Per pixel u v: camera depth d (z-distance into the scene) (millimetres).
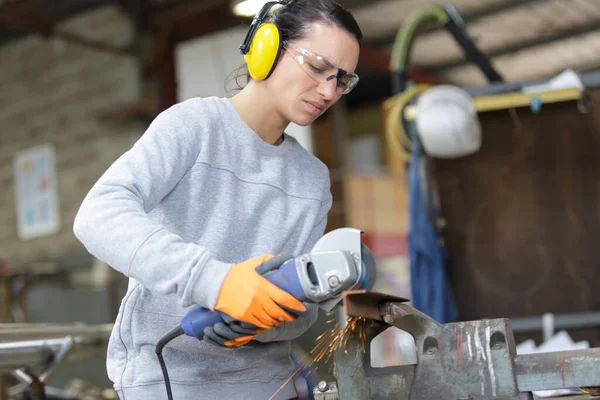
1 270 3326
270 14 1240
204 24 6172
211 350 1221
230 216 1238
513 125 2643
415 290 2531
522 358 1074
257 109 1271
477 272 2623
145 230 1033
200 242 1217
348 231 1066
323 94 1213
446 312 2545
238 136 1265
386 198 7008
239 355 1249
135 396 1215
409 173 2650
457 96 2473
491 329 1073
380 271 6184
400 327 1106
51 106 6875
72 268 6434
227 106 1272
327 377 1546
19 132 7094
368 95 8938
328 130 7527
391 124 2660
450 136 2443
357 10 7562
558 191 2605
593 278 2555
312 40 1194
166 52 6289
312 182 1357
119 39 6469
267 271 1033
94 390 3080
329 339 1231
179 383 1215
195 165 1216
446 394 1078
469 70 9195
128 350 1244
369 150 8656
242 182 1265
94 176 6574
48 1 5984
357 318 1147
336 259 1002
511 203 2627
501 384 1058
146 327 1222
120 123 6426
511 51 8836
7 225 7145
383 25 7957
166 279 1021
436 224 2650
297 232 1332
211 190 1232
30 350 1688
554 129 2617
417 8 7523
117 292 5703
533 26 8109
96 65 6605
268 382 1291
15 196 7090
